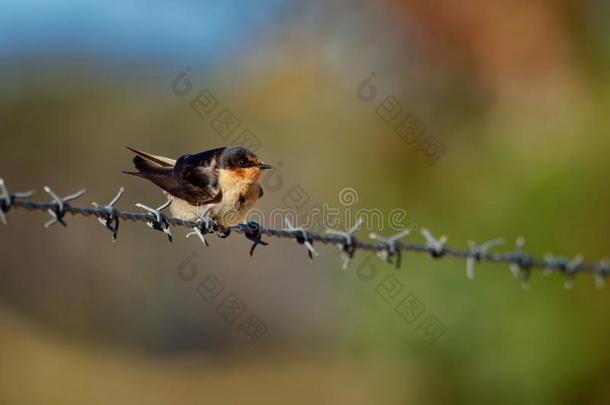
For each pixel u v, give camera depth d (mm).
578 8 17672
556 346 13086
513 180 14078
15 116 27516
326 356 23688
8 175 27328
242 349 26000
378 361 15547
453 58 18656
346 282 15422
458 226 14320
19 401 21141
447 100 18156
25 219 26062
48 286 25781
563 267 8016
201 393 22875
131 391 22844
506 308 13359
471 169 15078
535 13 17719
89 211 5711
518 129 15000
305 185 18688
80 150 27516
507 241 13641
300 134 19141
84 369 23391
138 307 25812
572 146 13758
